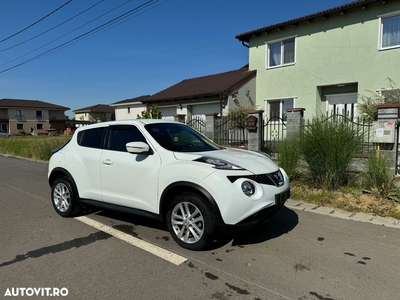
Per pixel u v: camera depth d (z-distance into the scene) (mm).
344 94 13453
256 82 16078
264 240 3854
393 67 11680
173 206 3686
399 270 3049
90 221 4738
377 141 6273
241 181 3371
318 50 13625
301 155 6352
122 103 28891
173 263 3281
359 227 4273
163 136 4223
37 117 60375
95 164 4492
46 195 6723
